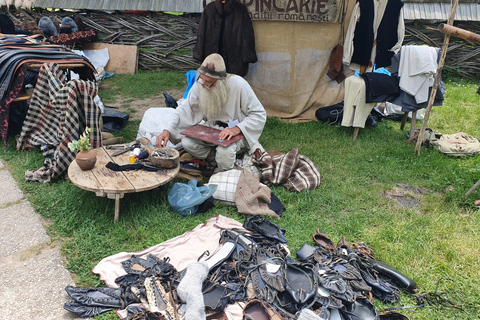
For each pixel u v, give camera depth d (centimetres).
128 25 921
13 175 412
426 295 272
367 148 520
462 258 310
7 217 342
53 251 303
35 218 341
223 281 270
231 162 400
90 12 945
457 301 269
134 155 362
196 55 586
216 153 396
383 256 310
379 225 356
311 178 415
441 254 316
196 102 412
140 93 762
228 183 373
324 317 231
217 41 578
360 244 317
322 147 520
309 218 362
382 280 282
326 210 376
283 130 575
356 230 344
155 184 328
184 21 909
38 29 789
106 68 911
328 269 274
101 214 343
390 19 537
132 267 279
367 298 253
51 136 448
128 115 579
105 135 490
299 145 523
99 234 327
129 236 324
